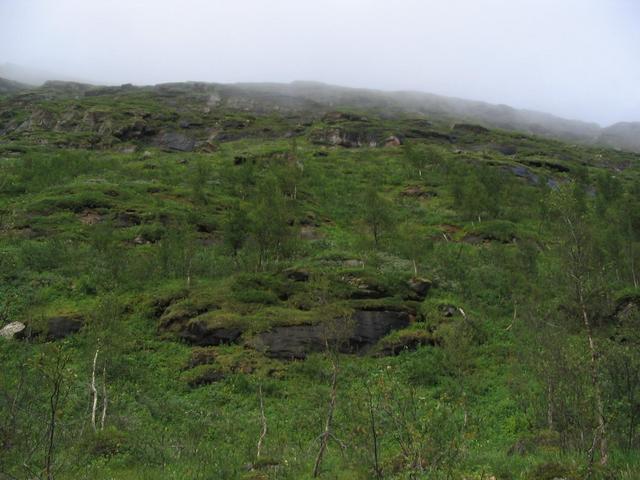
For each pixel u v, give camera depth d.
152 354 24.48
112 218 43.47
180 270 34.06
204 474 12.91
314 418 18.53
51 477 11.35
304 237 45.84
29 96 148.50
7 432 13.13
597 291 15.41
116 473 12.93
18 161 61.50
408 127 118.31
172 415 19.41
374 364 24.69
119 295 30.28
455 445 10.94
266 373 23.06
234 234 35.31
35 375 18.09
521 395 20.44
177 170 65.50
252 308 27.50
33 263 33.22
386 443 13.91
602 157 114.88
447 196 60.19
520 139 122.88
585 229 15.30
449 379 23.22
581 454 13.05
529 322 22.48
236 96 163.12
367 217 42.88
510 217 51.81
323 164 74.94
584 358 15.15
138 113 105.00
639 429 13.72
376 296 30.00
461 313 29.73
